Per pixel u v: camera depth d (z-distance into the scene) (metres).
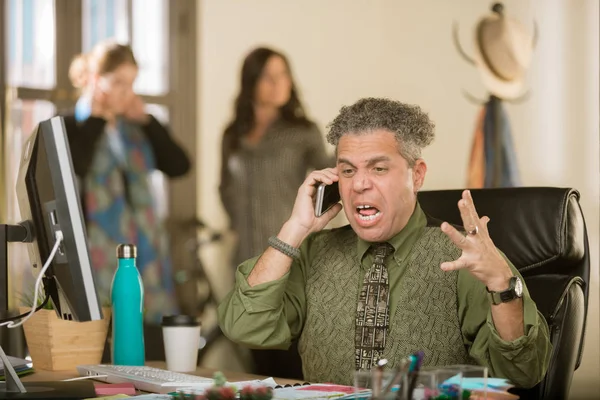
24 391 1.55
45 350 2.21
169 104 4.32
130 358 2.12
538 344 1.71
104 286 4.07
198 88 4.39
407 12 4.93
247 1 4.52
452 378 1.15
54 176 1.41
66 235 1.41
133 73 4.23
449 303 1.87
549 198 2.17
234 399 1.29
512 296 1.62
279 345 2.00
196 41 4.39
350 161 1.85
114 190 4.14
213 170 4.39
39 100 4.06
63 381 1.76
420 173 1.93
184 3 4.37
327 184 1.95
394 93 4.90
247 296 1.95
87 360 2.24
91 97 4.14
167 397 1.49
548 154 5.12
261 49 4.54
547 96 5.13
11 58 4.00
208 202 4.37
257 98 4.50
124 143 4.18
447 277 1.88
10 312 3.80
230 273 4.39
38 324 2.22
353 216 1.88
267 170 4.46
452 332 1.86
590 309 5.08
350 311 1.92
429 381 1.14
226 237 4.39
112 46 4.19
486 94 5.04
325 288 1.99
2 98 3.97
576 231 2.15
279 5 4.59
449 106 4.98
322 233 2.11
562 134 5.15
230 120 4.45
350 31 4.79
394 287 1.90
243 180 4.43
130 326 2.13
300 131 4.57
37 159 1.49
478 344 1.79
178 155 4.31
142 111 4.25
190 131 4.36
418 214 1.95
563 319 2.04
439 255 1.90
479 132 5.02
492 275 1.61
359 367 1.88
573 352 2.06
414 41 4.94
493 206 2.23
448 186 4.95
